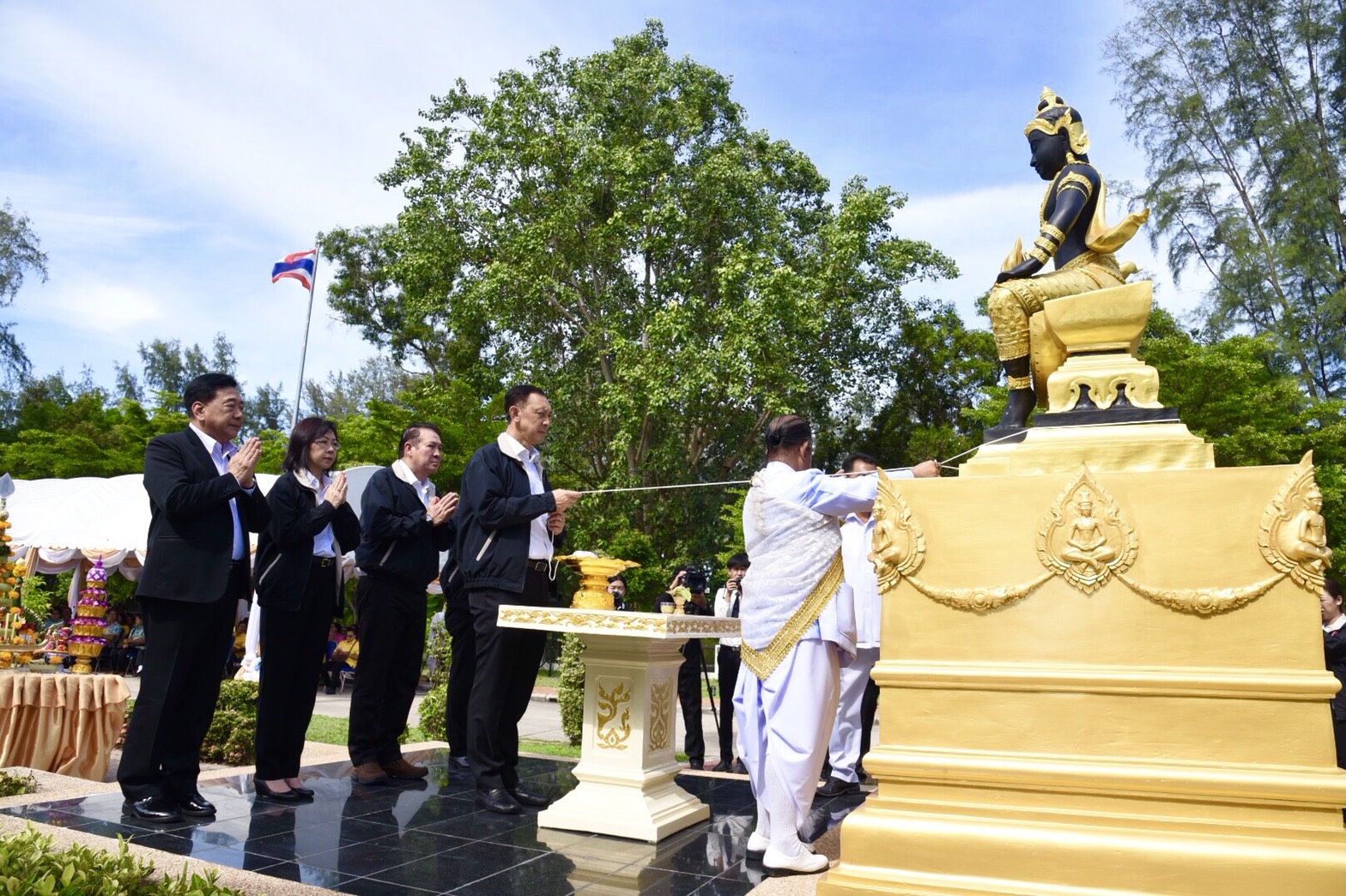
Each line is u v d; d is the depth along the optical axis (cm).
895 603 274
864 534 552
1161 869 231
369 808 445
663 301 1970
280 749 464
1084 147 329
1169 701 243
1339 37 2034
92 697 618
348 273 2878
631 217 1920
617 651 426
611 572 449
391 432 2234
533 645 494
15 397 3272
